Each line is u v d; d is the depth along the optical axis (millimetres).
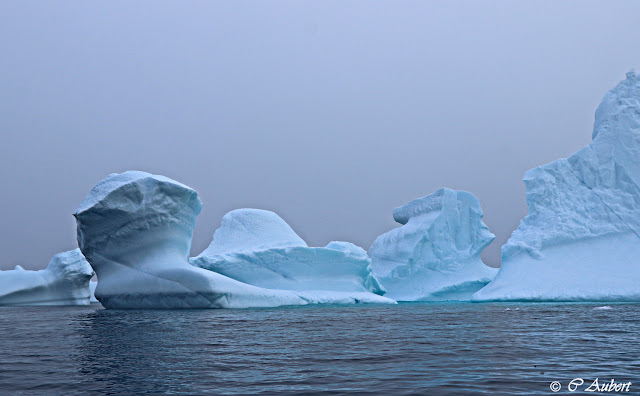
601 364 7719
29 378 6633
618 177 39062
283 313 21500
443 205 47625
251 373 6969
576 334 12438
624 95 41125
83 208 24438
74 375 6836
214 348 9672
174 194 25406
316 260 33688
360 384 6215
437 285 45438
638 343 10500
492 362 7922
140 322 16344
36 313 24062
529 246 38938
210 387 6062
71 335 12336
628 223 37344
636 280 34031
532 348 9680
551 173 40969
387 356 8586
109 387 6074
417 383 6270
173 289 23984
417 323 16188
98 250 25391
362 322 16562
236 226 36031
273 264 32750
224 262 32188
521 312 22719
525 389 5934
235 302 25109
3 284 36594
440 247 46781
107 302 25500
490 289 38750
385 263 48125
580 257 36969
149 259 25312
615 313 21500
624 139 39469
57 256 38281
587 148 40562
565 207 39406
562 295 34844
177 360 8141
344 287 34594
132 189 24281
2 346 10156
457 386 6086
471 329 13984
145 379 6551
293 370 7203
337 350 9391
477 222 47531
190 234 27328
